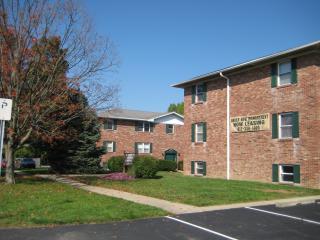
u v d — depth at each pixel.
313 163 21.11
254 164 24.66
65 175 27.73
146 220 11.55
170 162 39.69
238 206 14.06
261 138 24.30
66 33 20.53
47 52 20.14
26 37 19.23
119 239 9.38
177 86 31.52
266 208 13.76
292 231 10.45
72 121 30.33
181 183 21.53
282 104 23.06
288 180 22.59
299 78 22.14
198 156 29.48
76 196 15.62
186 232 10.22
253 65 24.78
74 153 30.77
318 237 9.85
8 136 20.08
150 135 48.12
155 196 16.16
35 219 11.08
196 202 14.66
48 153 30.94
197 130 29.95
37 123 21.27
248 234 10.11
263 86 24.39
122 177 24.72
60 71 20.52
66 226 10.58
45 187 18.77
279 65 23.59
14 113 19.25
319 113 21.16
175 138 49.78
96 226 10.65
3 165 32.38
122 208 12.98
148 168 25.38
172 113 49.62
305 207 14.18
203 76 28.52
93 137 31.62
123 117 45.72
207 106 28.97
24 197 15.12
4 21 18.84
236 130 26.20
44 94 20.02
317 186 20.86
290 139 22.42
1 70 18.94
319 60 21.50
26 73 19.22
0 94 19.17
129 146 46.59
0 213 11.86
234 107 26.50
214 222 11.44
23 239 9.21
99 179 23.92
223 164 27.11
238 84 26.33
